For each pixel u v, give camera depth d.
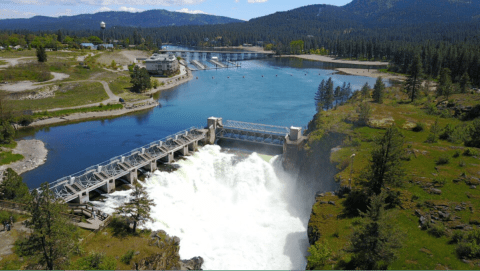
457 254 55.50
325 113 134.62
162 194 92.06
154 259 63.19
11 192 72.25
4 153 115.81
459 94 157.62
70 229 60.31
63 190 83.31
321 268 57.44
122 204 83.25
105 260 57.72
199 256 71.62
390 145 69.81
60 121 163.25
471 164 84.06
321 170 99.50
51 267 52.84
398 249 57.50
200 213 90.44
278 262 73.12
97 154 124.31
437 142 101.94
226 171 111.19
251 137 134.12
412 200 70.94
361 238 51.22
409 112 136.38
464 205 67.31
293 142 114.69
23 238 60.22
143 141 140.00
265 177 109.56
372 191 72.50
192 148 122.81
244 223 88.19
